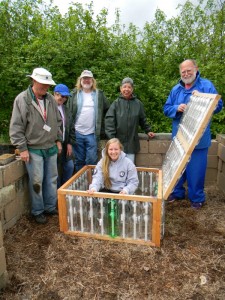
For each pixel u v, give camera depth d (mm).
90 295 2014
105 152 2973
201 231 2816
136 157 3980
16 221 2982
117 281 2137
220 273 2199
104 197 2578
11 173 2818
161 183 2863
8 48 4809
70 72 4551
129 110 3486
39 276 2203
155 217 2465
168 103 3395
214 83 4410
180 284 2090
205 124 2275
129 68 4617
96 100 3598
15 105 2676
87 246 2584
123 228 2623
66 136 3383
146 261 2354
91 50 4680
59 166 3609
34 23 5410
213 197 3656
